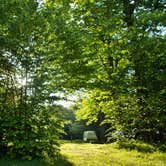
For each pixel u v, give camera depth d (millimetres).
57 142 16344
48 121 15938
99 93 22156
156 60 21078
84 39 17750
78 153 20484
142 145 23641
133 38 20641
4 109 15883
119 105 22984
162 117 22484
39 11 15797
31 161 14930
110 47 20312
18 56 15375
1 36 15031
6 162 14508
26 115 15680
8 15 15555
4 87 16078
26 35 15242
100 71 19156
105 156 19688
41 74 15586
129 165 17359
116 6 22875
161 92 21109
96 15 21688
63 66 16016
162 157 19781
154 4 25281
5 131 15625
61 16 16516
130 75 21250
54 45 15883
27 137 15383
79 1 21969
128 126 24359
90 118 27109
